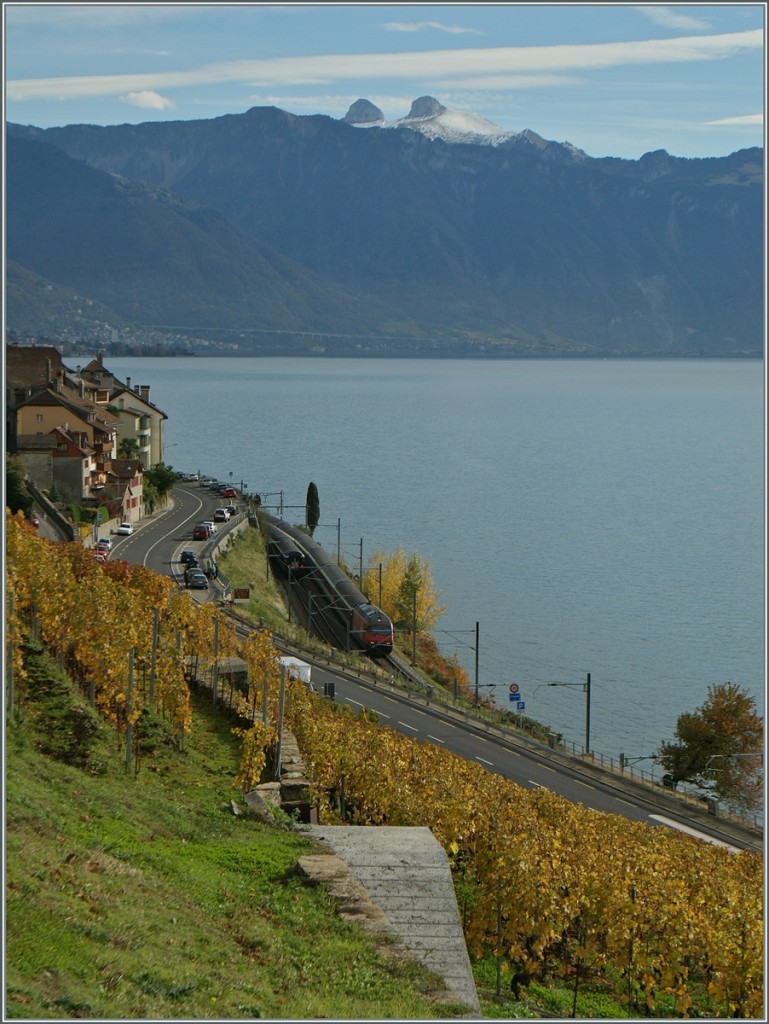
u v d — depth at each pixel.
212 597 130.25
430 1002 34.59
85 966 29.03
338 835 49.12
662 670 165.00
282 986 32.81
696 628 187.12
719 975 48.16
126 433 197.50
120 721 59.38
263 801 53.06
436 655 157.50
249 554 172.00
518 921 46.75
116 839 40.16
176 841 43.47
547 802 67.12
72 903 31.88
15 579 60.28
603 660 169.38
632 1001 48.69
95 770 49.44
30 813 37.56
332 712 81.06
